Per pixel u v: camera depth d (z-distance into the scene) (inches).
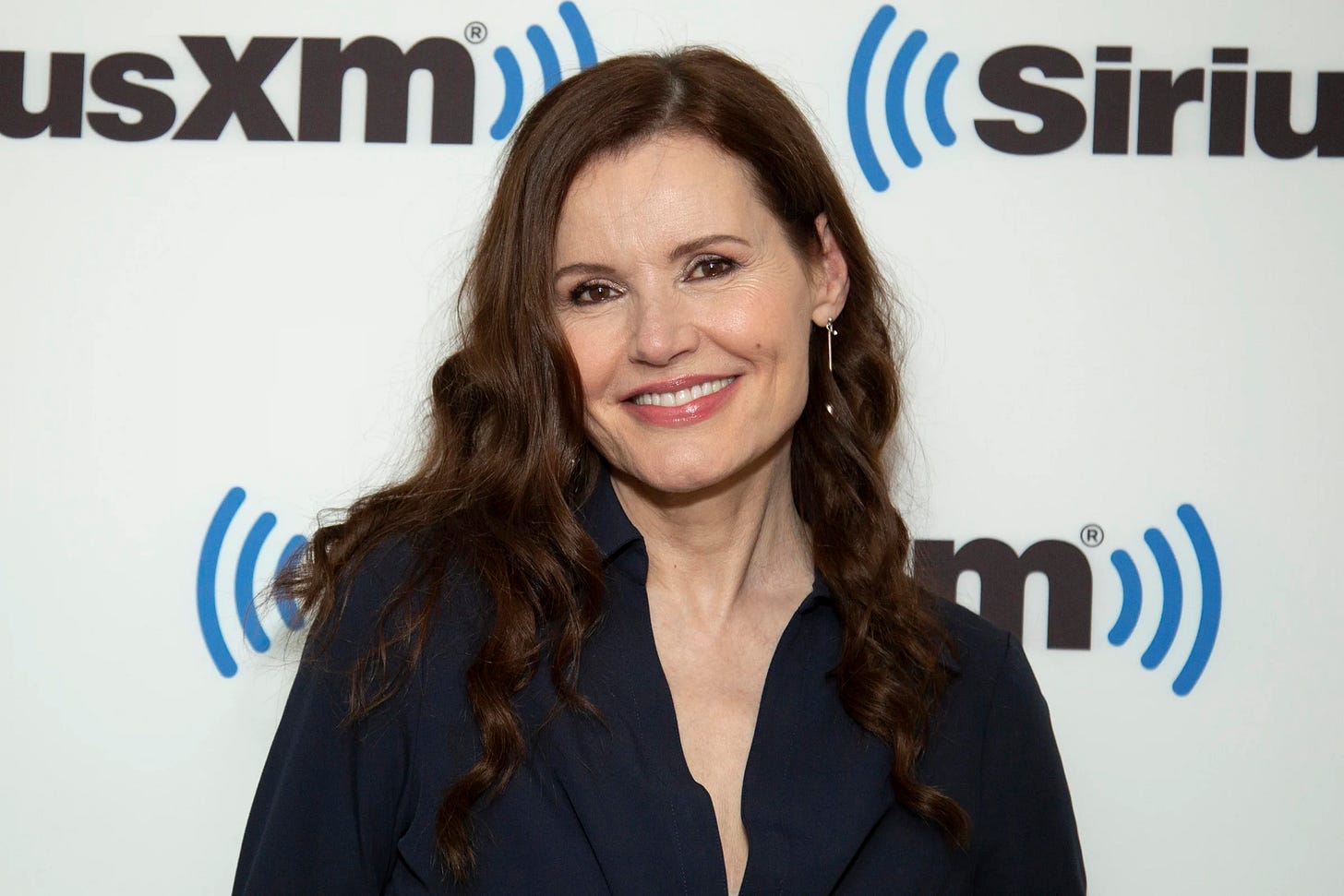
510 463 49.0
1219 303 65.2
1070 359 65.3
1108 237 65.4
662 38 65.6
